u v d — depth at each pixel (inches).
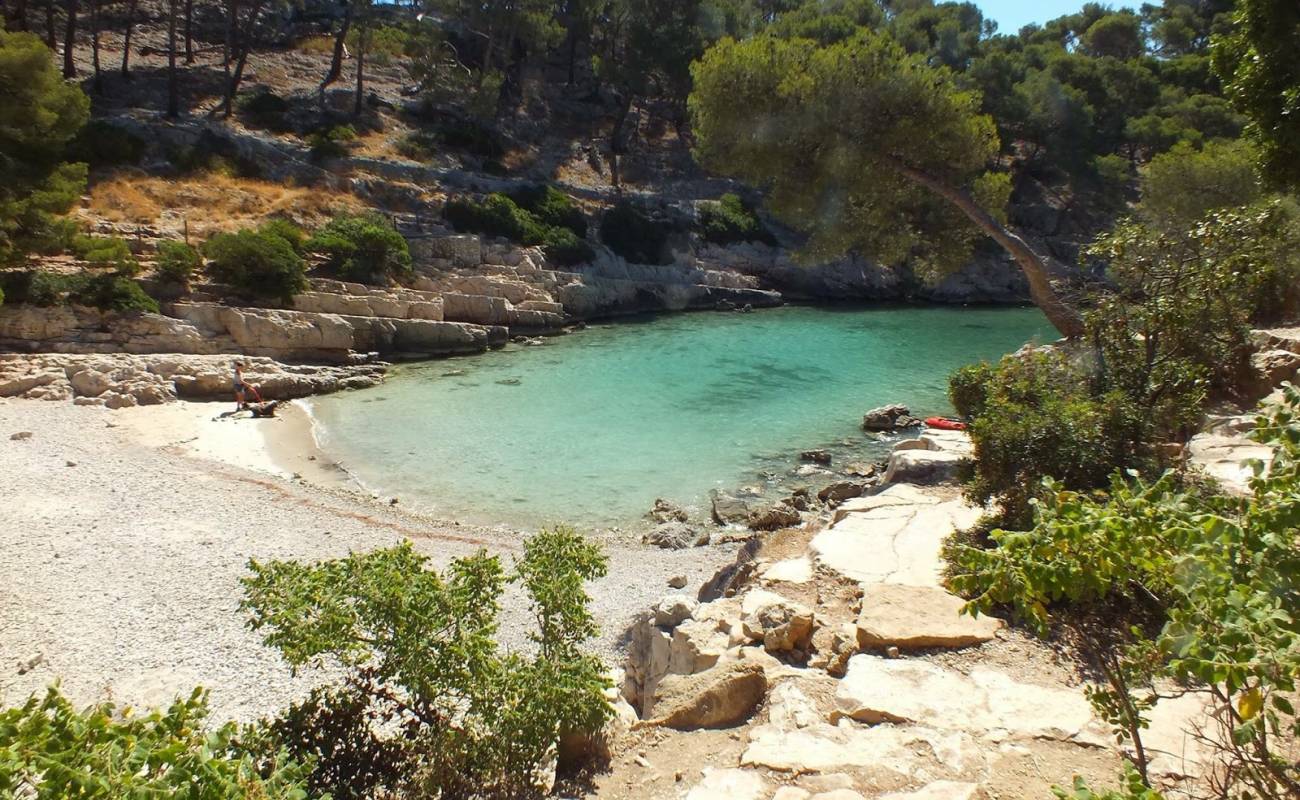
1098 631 253.4
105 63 2287.2
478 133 2389.3
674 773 273.7
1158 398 461.1
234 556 616.4
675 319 2018.9
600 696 295.1
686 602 432.1
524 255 1921.8
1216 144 1895.9
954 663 310.0
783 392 1266.0
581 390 1264.8
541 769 292.2
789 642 339.6
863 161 888.3
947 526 449.7
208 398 1168.2
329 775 268.4
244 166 1851.6
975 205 890.7
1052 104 2490.2
